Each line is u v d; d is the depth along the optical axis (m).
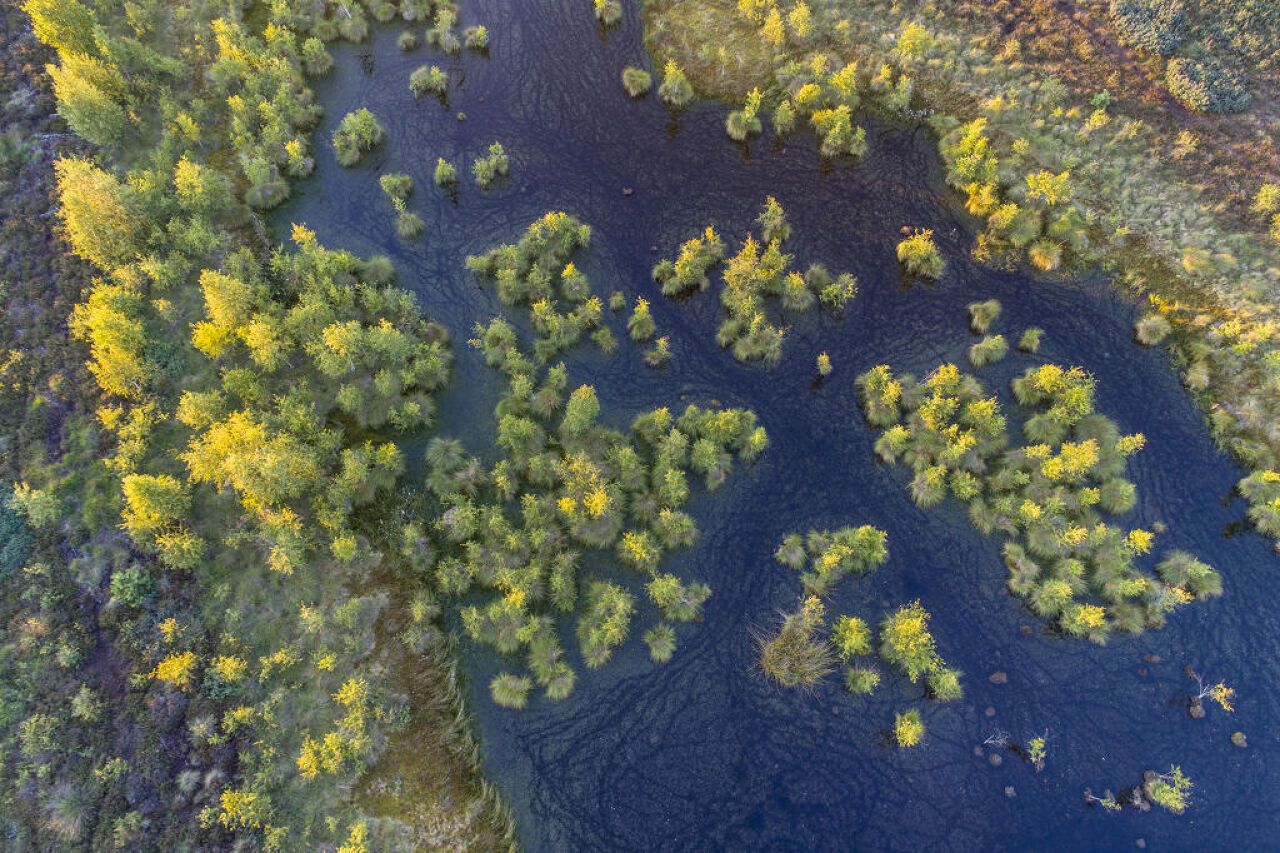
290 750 38.78
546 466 46.88
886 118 61.66
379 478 46.94
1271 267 51.56
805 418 50.25
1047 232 55.44
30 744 37.47
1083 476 46.81
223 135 61.25
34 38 63.84
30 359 49.06
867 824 39.38
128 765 37.66
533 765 40.50
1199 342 50.25
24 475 44.94
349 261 54.03
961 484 46.19
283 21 67.12
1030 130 58.41
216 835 36.53
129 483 40.19
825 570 44.00
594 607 43.50
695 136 62.28
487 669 42.66
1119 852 38.34
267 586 43.06
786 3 65.56
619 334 53.31
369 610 42.66
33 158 57.75
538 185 60.19
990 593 44.34
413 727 40.22
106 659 40.25
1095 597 43.62
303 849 36.62
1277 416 46.88
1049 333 52.41
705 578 45.38
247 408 46.06
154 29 65.56
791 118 61.09
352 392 47.69
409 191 59.88
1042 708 41.44
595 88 64.88
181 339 50.88
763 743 41.12
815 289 54.75
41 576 41.91
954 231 56.94
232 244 55.81
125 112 59.22
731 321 52.84
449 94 65.19
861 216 58.03
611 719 41.59
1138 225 54.62
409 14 68.81
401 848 37.03
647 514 46.25
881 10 64.88
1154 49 60.50
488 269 55.88
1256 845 38.19
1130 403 49.53
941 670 41.88
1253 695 41.28
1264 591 43.66
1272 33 60.22
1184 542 45.06
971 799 39.69
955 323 53.31
